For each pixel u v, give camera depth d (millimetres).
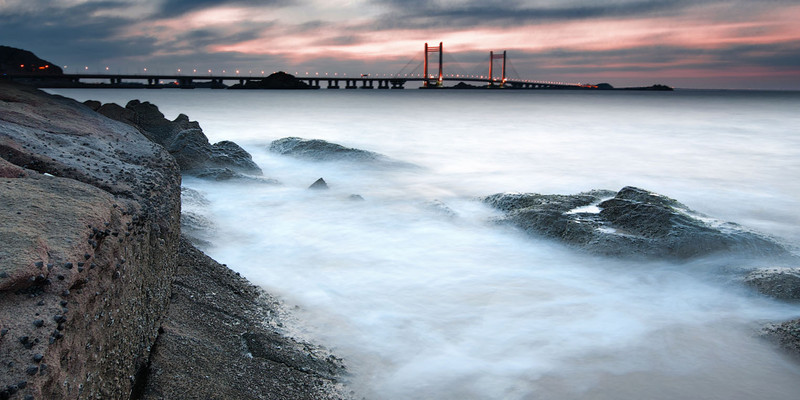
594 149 36406
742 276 11039
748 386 7812
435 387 7578
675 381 7895
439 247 13727
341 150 27031
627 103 125375
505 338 9055
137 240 5805
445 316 9828
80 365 3918
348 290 10820
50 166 6418
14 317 3404
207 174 19547
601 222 13875
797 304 9945
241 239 13859
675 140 42281
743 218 18266
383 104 97375
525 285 11320
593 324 9641
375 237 14508
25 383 3068
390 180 23375
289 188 20000
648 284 11273
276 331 8406
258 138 38344
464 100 136750
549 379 7879
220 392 6102
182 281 8711
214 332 7602
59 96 12797
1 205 4480
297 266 12102
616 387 7707
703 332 9367
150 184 7613
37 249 3861
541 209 14922
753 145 39156
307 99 115625
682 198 21297
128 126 13047
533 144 38688
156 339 6582
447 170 26859
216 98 112438
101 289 4461
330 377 7438
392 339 8852
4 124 7676
